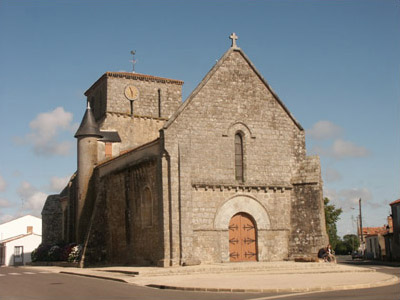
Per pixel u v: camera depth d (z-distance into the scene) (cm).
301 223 3344
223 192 3212
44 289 2103
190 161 3144
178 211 3053
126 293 1923
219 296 1800
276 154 3425
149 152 3284
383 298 1638
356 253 7700
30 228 7812
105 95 4788
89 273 2914
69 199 4528
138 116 4819
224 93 3341
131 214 3488
